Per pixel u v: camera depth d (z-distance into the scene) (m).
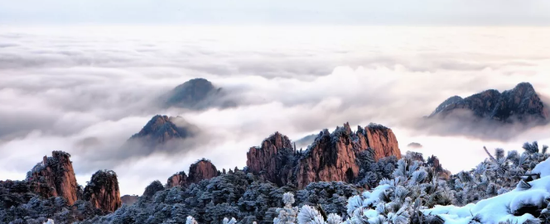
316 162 94.19
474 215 23.17
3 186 93.81
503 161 34.53
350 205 25.53
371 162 95.38
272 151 102.31
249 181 84.62
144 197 91.56
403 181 26.30
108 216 83.12
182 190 84.50
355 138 101.69
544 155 33.00
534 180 24.25
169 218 73.31
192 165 100.69
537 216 22.67
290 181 94.75
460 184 35.84
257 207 71.69
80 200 91.62
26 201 91.19
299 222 23.17
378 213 23.42
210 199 76.31
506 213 22.94
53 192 97.50
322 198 69.19
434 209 24.48
